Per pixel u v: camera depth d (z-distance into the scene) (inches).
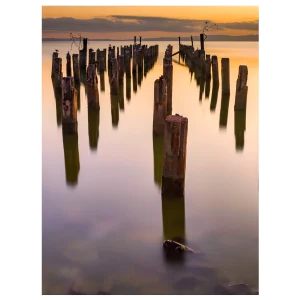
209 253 186.2
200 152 251.0
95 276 179.6
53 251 190.1
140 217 202.5
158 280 178.2
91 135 275.1
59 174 231.5
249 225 198.4
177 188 203.3
